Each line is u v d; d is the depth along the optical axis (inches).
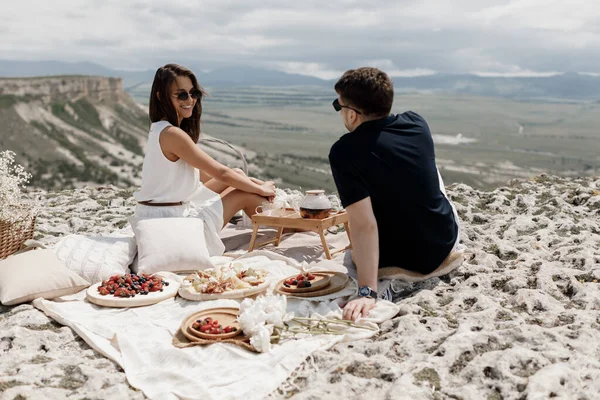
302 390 120.8
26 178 201.9
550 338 137.1
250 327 141.3
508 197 318.0
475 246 221.3
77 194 369.7
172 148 211.5
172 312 162.4
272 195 230.5
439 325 148.6
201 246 199.8
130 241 207.5
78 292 181.5
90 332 148.3
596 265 190.9
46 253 184.1
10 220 193.3
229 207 228.4
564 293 175.2
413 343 137.9
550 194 315.3
